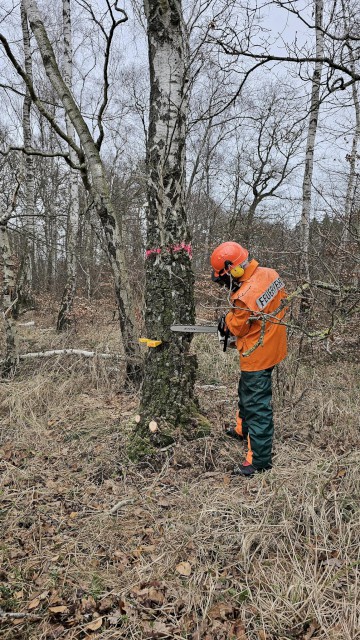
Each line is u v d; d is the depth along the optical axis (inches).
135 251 351.6
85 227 455.2
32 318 418.9
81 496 127.4
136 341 203.0
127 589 94.6
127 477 133.3
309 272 190.7
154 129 141.3
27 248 352.8
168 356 145.3
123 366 224.8
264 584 93.7
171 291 143.6
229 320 129.0
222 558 101.0
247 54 124.9
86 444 155.3
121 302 198.8
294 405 169.2
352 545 101.3
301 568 96.5
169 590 93.6
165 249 142.0
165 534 108.4
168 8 135.3
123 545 107.2
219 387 204.1
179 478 131.3
